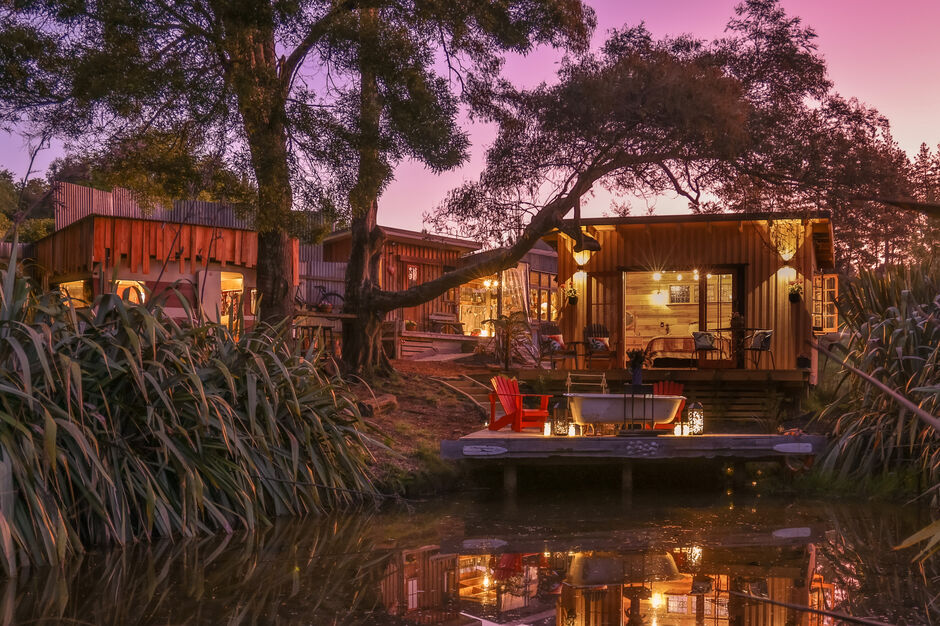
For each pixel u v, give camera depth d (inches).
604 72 448.5
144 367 233.0
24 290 209.0
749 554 194.1
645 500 306.2
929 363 300.4
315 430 281.1
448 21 439.5
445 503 298.0
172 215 729.0
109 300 231.1
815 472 335.6
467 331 1055.0
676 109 430.6
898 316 328.2
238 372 269.3
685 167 494.0
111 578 168.7
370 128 407.8
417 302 531.2
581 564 183.3
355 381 512.7
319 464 276.2
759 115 468.1
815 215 522.9
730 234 613.0
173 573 173.9
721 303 629.9
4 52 389.4
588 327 613.9
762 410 505.7
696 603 145.2
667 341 664.4
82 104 397.7
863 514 264.7
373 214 559.2
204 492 235.5
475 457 325.7
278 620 135.5
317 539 218.2
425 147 411.8
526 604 145.6
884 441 320.2
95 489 202.2
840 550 198.2
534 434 368.2
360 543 212.2
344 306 548.1
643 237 631.2
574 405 343.9
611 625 130.6
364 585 162.4
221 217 753.6
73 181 728.3
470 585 161.8
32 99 414.9
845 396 358.0
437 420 447.2
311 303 802.8
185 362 242.8
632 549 201.8
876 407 327.9
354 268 549.6
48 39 402.9
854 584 159.8
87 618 137.0
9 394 194.9
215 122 405.4
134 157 438.6
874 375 328.2
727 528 235.0
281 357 297.3
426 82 419.2
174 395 237.1
